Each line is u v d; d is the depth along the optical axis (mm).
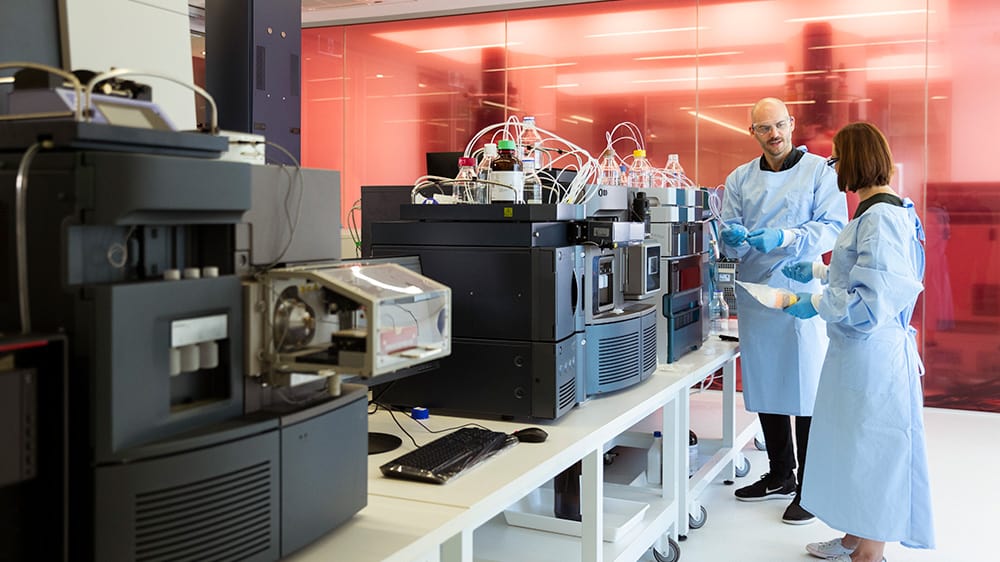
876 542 2656
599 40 5961
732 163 5645
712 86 5676
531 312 2053
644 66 5844
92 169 996
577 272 2176
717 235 3729
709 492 3648
